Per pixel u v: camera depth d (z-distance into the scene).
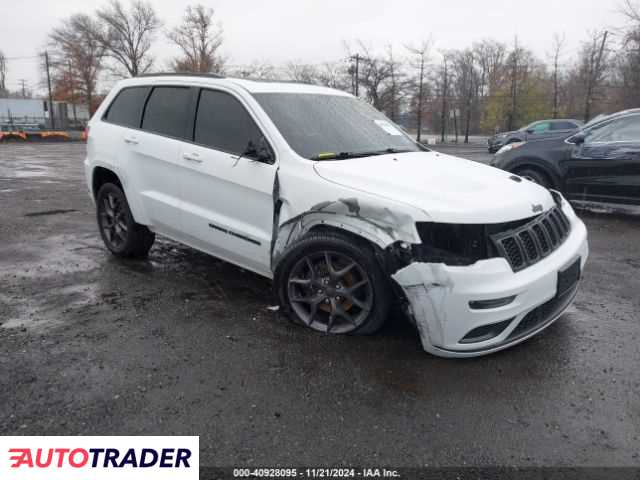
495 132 53.09
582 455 2.48
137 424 2.67
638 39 31.11
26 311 4.09
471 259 3.06
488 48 65.06
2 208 8.48
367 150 4.15
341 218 3.36
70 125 61.47
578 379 3.14
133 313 4.05
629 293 4.64
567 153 8.01
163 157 4.54
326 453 2.47
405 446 2.53
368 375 3.14
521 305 3.09
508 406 2.86
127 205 5.13
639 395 2.98
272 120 3.95
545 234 3.40
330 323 3.61
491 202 3.23
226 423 2.68
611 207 8.77
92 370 3.18
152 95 4.89
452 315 3.04
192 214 4.38
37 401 2.85
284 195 3.64
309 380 3.09
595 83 37.50
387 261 3.15
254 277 4.92
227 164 4.02
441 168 3.85
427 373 3.17
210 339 3.60
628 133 7.54
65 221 7.50
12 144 30.84
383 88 43.47
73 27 63.12
